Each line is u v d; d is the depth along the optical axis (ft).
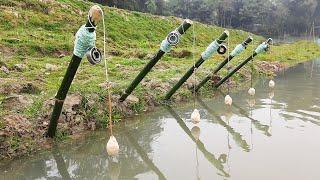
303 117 39.68
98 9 24.73
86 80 45.57
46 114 33.55
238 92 54.75
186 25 32.65
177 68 62.44
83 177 26.86
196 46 127.13
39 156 29.66
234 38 173.88
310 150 30.09
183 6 319.47
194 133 35.40
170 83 50.67
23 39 68.85
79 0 117.08
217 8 325.21
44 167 28.14
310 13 391.24
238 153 29.96
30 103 34.86
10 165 27.99
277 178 25.34
